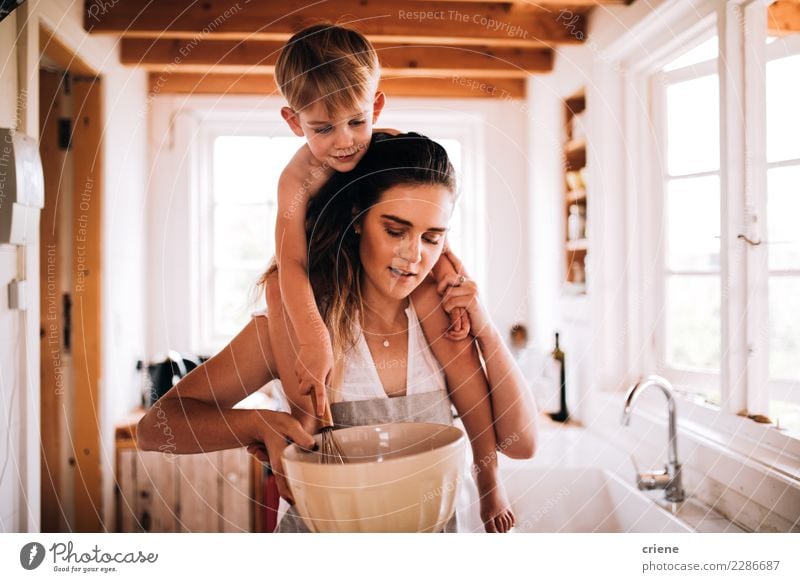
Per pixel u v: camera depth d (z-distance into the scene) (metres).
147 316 1.68
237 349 0.73
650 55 1.27
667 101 1.31
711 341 1.21
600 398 1.38
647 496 1.08
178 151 1.63
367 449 0.65
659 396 1.31
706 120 1.19
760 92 1.00
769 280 1.01
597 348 1.40
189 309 1.68
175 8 1.19
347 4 1.17
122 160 1.50
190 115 1.62
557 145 1.52
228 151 1.66
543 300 1.58
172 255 1.67
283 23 1.17
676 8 1.13
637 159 1.36
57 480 1.42
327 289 0.73
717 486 1.01
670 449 1.06
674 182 1.32
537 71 1.50
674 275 1.33
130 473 1.48
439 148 0.74
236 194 1.68
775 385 1.02
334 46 0.74
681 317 1.31
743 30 1.01
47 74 1.36
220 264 1.70
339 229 0.74
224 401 0.72
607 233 1.38
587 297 1.44
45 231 1.39
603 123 1.36
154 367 1.28
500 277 1.57
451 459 0.53
